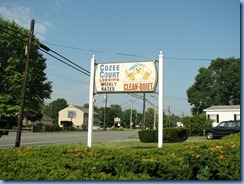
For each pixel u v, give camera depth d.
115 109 141.00
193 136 35.25
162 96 15.28
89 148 7.12
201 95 66.12
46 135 37.94
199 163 6.32
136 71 15.61
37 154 6.45
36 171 5.15
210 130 28.34
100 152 6.65
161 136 15.12
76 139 30.22
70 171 5.23
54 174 4.98
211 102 65.12
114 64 16.05
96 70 16.39
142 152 6.82
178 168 5.73
